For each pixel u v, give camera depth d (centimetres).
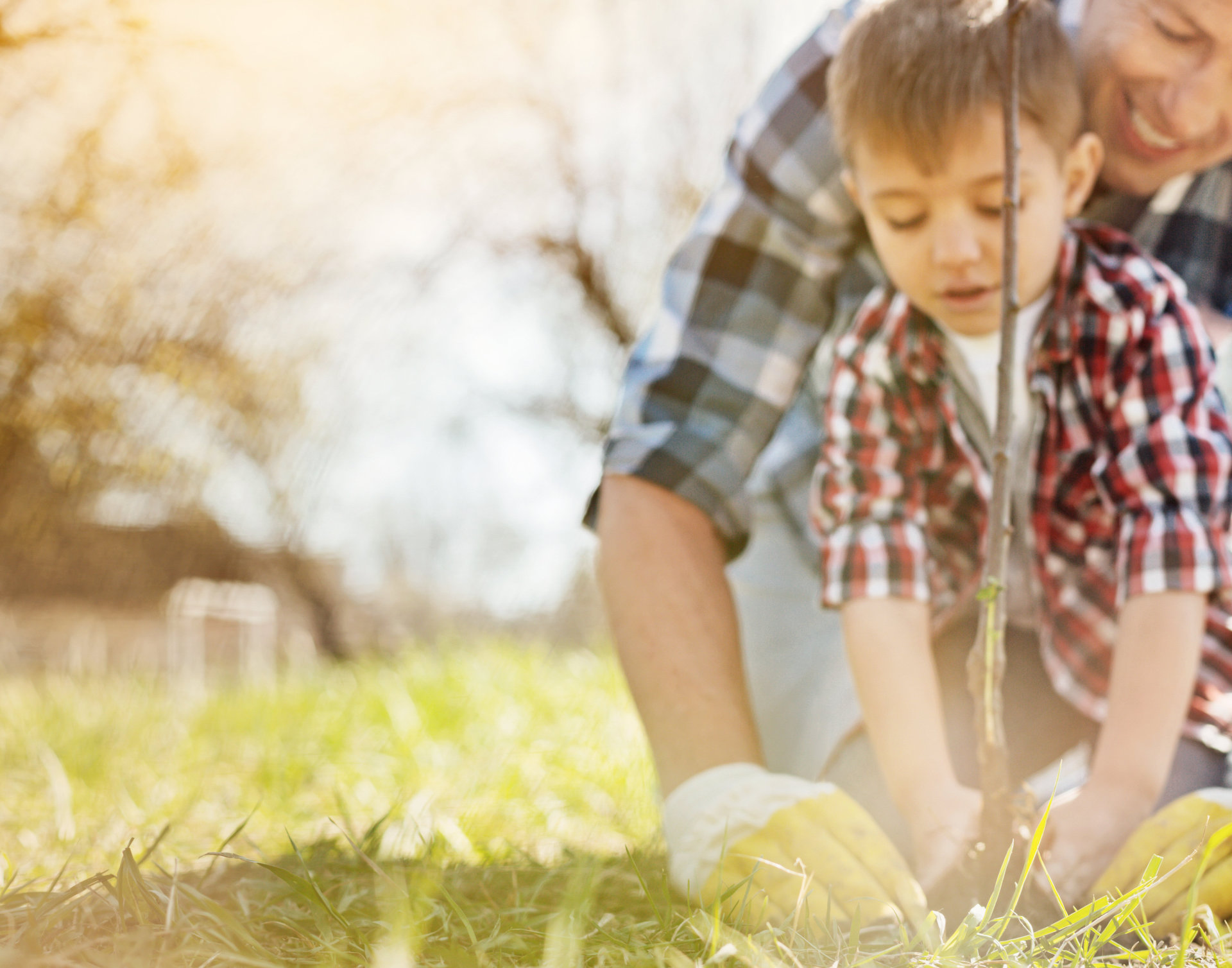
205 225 464
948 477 119
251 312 486
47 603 470
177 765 186
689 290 129
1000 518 79
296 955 74
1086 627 117
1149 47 119
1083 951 74
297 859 103
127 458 470
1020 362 113
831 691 121
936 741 100
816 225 129
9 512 457
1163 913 83
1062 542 117
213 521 504
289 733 216
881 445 114
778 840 88
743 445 124
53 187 427
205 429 489
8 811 143
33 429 448
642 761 166
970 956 74
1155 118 121
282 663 475
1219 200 129
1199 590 98
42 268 437
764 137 130
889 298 118
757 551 140
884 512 112
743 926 81
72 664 376
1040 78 104
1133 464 104
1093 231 117
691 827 93
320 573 532
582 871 94
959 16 105
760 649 133
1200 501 101
